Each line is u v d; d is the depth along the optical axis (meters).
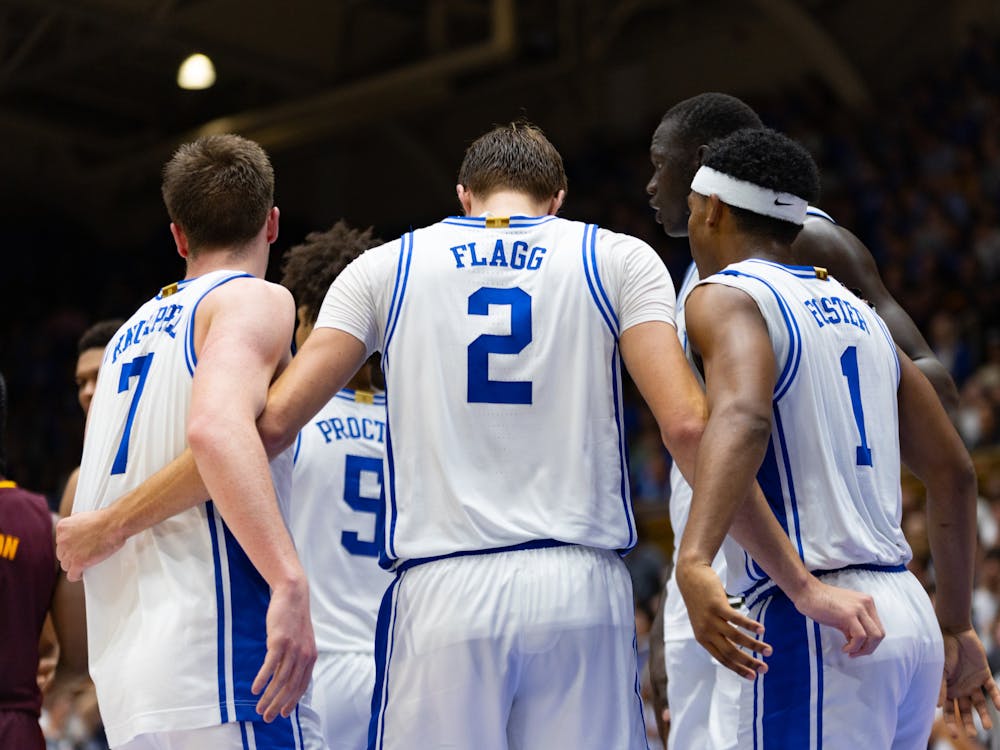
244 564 5.42
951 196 30.11
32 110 40.03
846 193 32.78
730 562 5.66
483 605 5.25
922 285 28.31
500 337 5.54
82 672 7.23
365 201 43.50
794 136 34.81
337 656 7.10
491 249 5.67
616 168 37.50
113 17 30.84
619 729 5.34
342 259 7.53
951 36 34.59
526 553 5.34
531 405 5.50
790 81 36.28
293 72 36.12
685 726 6.96
